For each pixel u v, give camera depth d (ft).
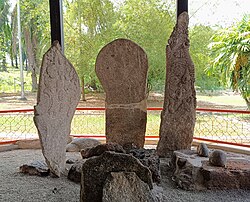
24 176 10.65
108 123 13.00
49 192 9.14
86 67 24.00
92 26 24.04
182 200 8.70
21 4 25.50
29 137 17.66
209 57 21.88
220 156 9.89
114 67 12.56
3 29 26.96
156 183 9.75
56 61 10.41
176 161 10.73
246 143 15.29
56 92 10.43
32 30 26.08
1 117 21.89
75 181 10.07
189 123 12.51
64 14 24.18
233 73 18.60
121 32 23.80
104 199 6.79
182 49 12.35
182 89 12.42
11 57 28.25
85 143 14.76
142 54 12.41
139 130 12.94
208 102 22.90
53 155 10.44
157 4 23.17
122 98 12.79
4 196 8.84
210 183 9.48
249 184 9.55
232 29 19.69
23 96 26.12
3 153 14.49
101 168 7.22
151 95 23.31
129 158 7.29
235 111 14.03
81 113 21.04
